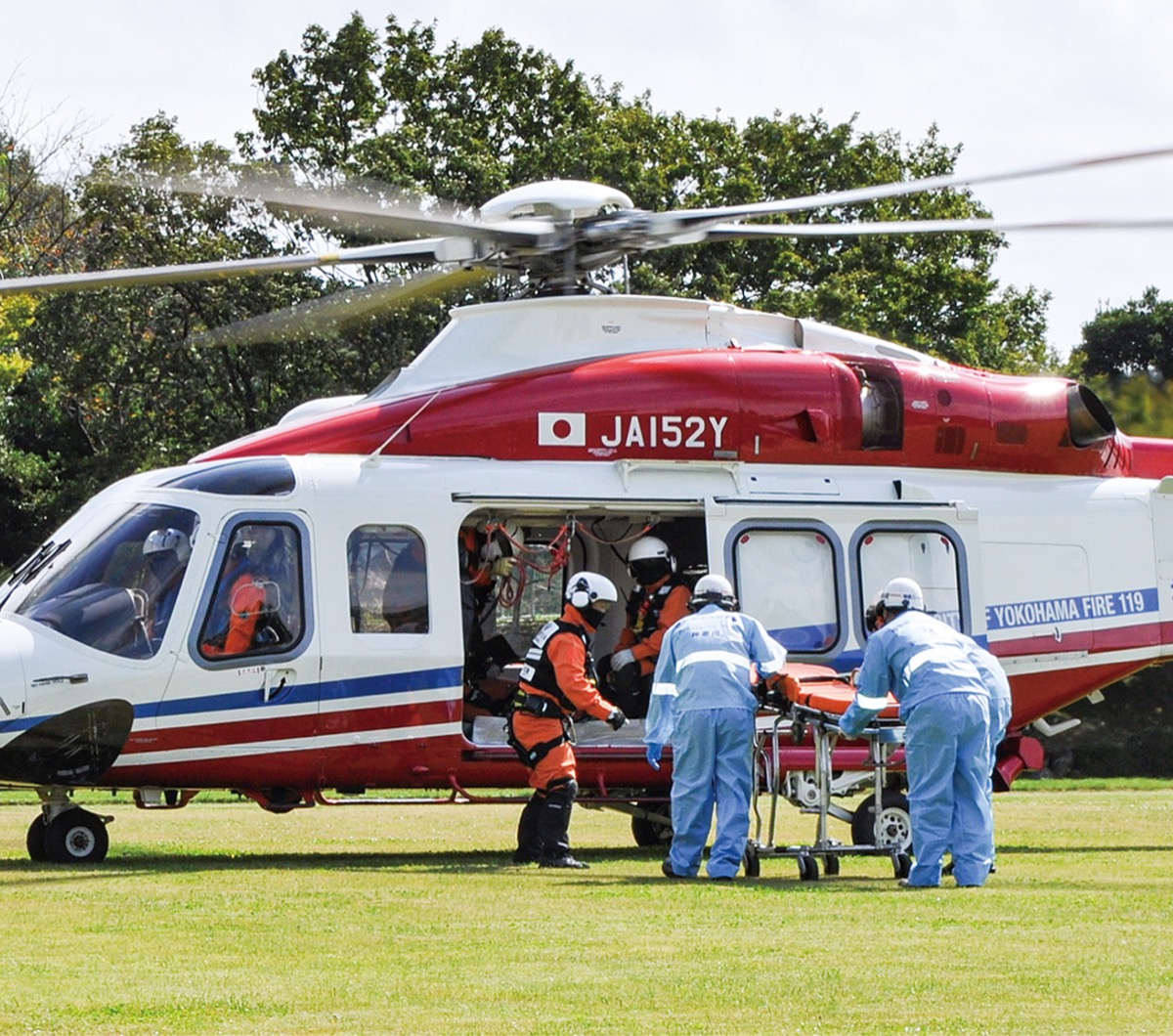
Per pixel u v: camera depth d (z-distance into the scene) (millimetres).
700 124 103500
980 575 38094
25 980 17828
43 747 31641
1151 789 71188
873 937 21125
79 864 31969
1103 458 41312
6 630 32062
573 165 95250
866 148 107750
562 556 36250
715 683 29016
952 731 27781
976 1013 16469
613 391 36531
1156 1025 15922
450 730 34438
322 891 25875
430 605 34500
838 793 32344
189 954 19578
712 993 17344
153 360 96188
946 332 110250
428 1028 15664
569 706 31641
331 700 33594
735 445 37031
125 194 93188
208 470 33875
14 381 94438
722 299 94500
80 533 33719
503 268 37688
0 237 112375
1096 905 24734
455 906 24031
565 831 31297
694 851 29172
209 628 32844
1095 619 40094
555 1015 16266
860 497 37719
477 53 102000
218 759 32906
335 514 34062
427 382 36625
